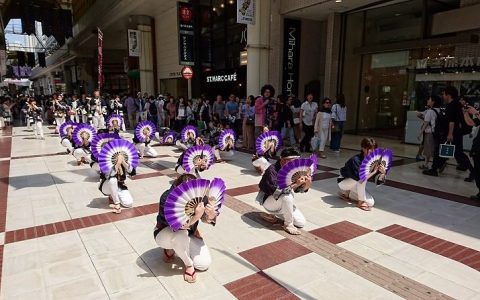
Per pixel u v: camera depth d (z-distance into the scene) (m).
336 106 9.30
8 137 13.36
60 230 4.26
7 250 3.74
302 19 13.20
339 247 3.79
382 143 11.01
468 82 9.43
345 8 11.73
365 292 2.96
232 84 15.77
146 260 3.50
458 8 9.38
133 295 2.91
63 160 8.68
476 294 2.93
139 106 17.50
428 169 7.22
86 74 35.78
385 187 6.05
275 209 4.25
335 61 12.62
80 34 30.69
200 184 2.86
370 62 12.91
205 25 17.56
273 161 8.41
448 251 3.69
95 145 6.28
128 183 6.43
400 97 11.90
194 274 3.14
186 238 3.06
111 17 22.34
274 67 12.96
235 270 3.31
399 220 4.55
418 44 10.42
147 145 8.90
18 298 2.88
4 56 31.95
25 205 5.20
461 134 6.43
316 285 3.06
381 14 11.88
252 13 11.95
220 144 8.18
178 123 14.12
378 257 3.57
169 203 2.81
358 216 4.70
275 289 3.00
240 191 5.92
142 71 21.88
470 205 5.12
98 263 3.45
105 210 4.96
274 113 9.75
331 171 7.29
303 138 9.77
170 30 19.80
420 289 3.00
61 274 3.25
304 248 3.77
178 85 19.98
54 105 15.41
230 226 4.38
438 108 7.27
